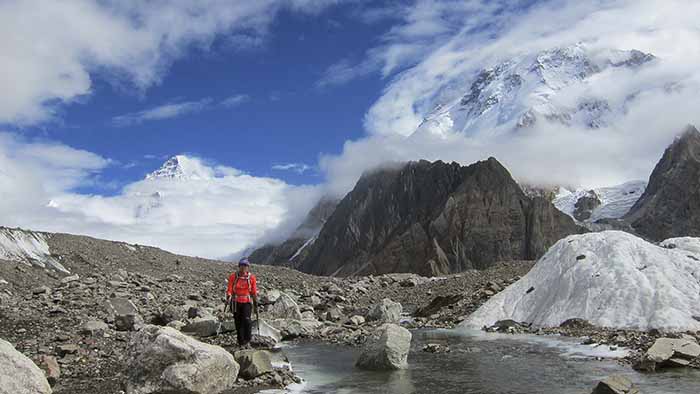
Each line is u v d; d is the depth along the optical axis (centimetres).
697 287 1997
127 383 1303
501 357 1684
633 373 1416
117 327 2114
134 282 3475
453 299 3108
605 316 2002
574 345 1803
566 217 16825
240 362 1473
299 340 2164
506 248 15675
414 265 15375
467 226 16062
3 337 1873
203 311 2369
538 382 1368
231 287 1889
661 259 2148
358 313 3138
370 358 1595
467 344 1945
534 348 1800
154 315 2409
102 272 3950
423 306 3259
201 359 1298
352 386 1380
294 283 4778
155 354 1303
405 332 1641
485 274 4156
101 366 1555
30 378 1165
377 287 4816
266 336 1981
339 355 1820
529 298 2370
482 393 1285
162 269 4559
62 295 2767
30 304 2462
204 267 4991
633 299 1998
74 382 1398
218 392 1323
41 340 1841
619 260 2172
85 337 1911
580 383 1344
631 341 1742
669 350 1493
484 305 2488
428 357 1733
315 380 1455
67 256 4191
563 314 2142
